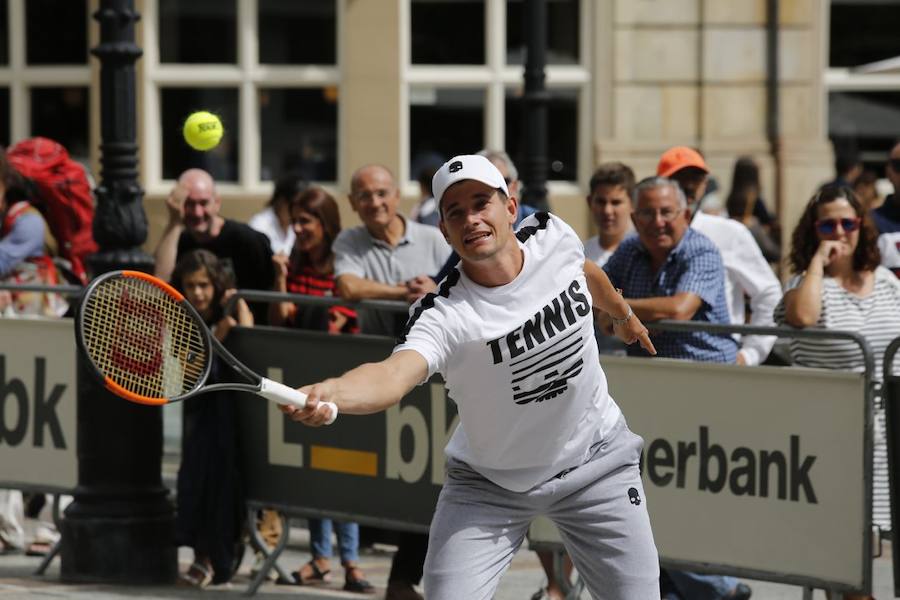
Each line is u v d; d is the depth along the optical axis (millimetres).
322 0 27094
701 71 26594
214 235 14336
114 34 12930
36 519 16234
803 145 26672
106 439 13180
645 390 11414
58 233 15938
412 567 12688
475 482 8523
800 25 26672
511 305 8016
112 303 8016
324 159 27234
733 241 13805
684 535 11312
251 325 13250
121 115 12977
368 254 13414
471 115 27203
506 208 7961
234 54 27266
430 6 27078
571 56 26891
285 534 13062
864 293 12070
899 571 10773
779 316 12359
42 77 27719
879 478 10875
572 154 26922
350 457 12570
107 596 12516
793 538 10859
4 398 13750
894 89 27594
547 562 12672
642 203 11727
